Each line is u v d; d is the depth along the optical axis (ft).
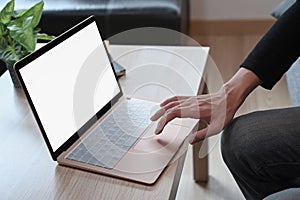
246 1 9.38
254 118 3.64
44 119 3.29
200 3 9.59
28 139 3.56
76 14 6.64
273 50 3.70
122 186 3.02
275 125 3.52
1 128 3.71
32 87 3.25
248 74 3.70
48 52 3.44
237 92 3.67
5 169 3.25
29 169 3.23
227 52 8.85
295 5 3.76
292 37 3.70
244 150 3.46
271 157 3.43
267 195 3.63
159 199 2.90
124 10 6.60
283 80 7.64
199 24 9.70
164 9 6.57
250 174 3.52
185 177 5.68
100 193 2.97
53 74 3.44
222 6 9.55
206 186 5.54
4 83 4.40
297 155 3.40
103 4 6.75
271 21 9.48
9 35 4.11
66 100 3.50
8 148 3.47
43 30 6.73
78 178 3.11
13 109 3.96
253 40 9.28
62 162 3.25
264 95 7.38
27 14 4.15
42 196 2.99
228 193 5.43
